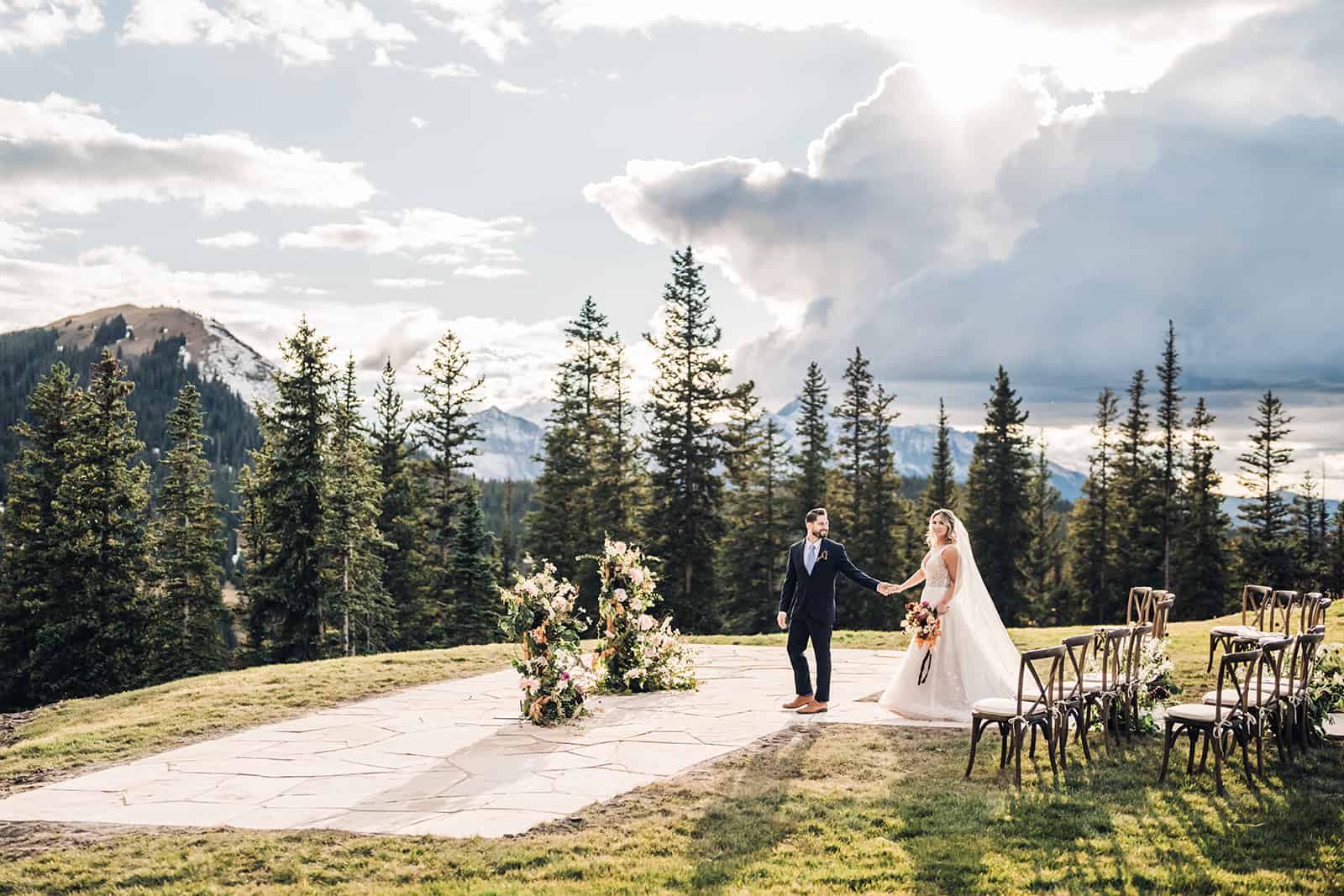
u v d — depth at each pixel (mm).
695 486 45125
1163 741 8797
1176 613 51625
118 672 37750
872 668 13828
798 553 10469
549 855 5934
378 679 13430
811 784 7422
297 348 38406
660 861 5773
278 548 39406
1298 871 5492
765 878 5473
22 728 12445
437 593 45750
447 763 8391
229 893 5461
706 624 44062
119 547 38812
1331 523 57344
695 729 9570
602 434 50531
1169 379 55750
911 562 53375
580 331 52156
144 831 6668
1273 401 56875
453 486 51031
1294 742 8359
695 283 46844
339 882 5602
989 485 51500
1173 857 5738
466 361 51188
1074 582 58625
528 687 10070
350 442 42094
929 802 6895
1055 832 6219
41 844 6488
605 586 12414
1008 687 9891
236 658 41750
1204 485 53031
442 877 5621
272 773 8227
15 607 38188
